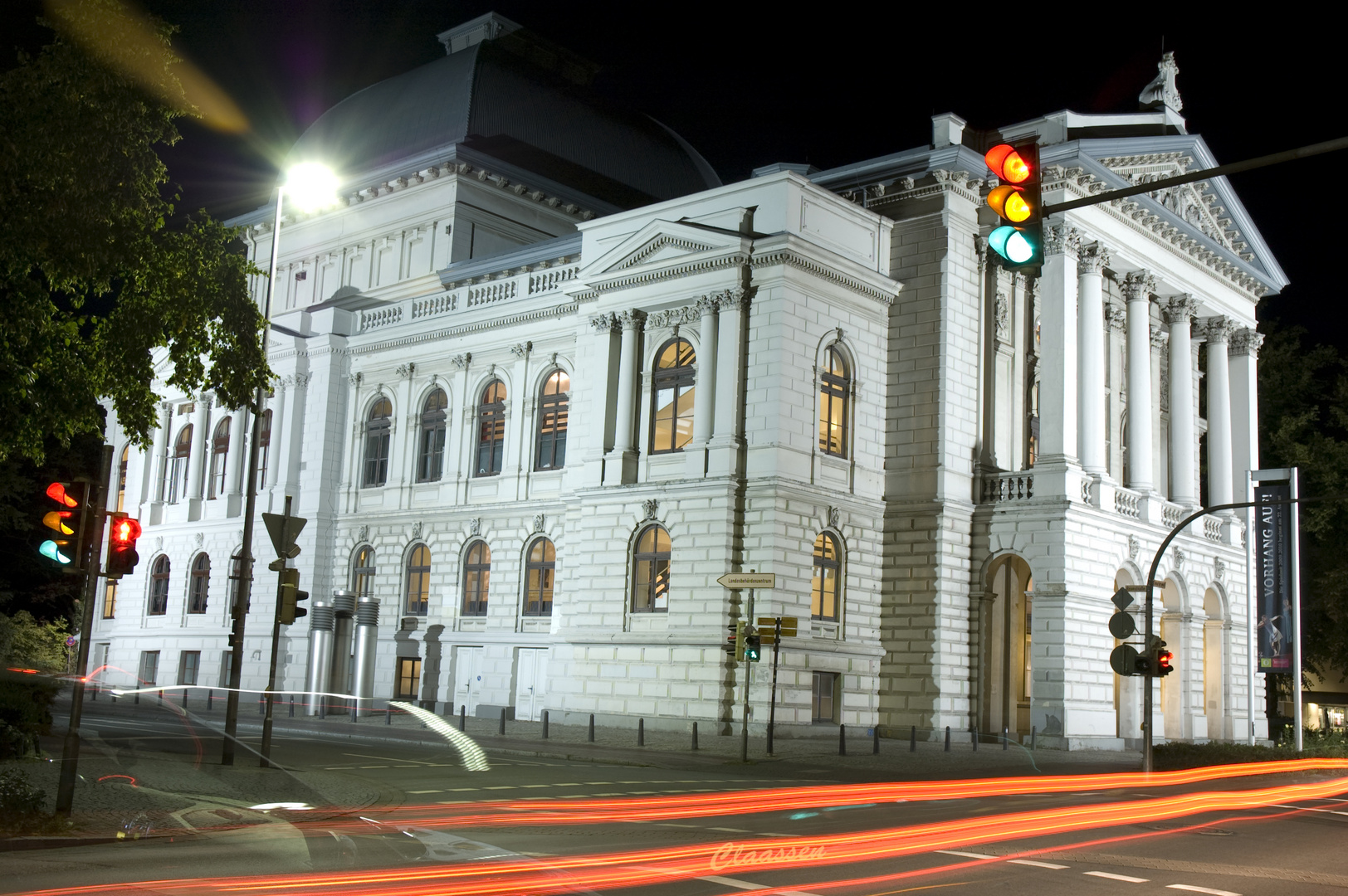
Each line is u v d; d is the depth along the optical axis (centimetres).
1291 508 4897
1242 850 1814
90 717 3656
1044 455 4462
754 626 3594
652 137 7369
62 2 1992
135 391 2192
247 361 2273
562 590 4647
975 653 4459
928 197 4616
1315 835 2038
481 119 6519
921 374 4547
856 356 4466
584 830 1742
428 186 6272
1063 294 4544
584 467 4581
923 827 1928
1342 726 6744
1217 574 5197
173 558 6266
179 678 6078
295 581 2570
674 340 4428
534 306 5081
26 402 2188
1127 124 4938
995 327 4788
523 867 1396
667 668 4159
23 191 1984
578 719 4378
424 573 5375
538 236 6469
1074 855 1691
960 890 1353
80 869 1317
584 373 4744
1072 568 4350
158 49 2073
